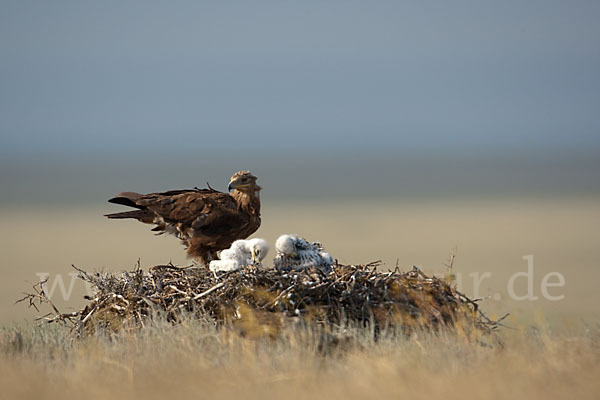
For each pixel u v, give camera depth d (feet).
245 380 35.29
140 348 40.22
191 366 37.11
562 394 33.47
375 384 34.37
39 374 37.27
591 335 42.73
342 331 41.14
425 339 41.04
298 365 36.70
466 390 33.45
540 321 45.85
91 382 35.86
